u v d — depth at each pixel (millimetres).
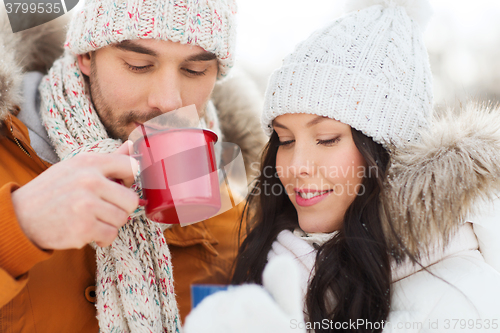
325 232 1118
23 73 1116
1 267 654
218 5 1052
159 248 1065
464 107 1109
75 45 1068
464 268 949
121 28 970
